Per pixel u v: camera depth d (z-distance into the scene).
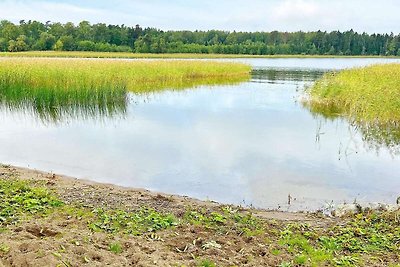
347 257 5.71
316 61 87.06
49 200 7.18
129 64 32.94
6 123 15.64
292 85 33.22
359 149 12.88
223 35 122.94
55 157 11.02
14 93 19.69
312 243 6.26
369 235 6.57
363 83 21.64
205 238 6.09
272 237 6.39
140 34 101.56
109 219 6.54
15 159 10.75
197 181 9.44
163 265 5.04
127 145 12.52
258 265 5.32
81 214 6.66
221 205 7.87
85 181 9.02
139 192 8.38
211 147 12.58
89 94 19.80
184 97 24.67
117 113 18.44
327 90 23.06
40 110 18.50
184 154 11.65
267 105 22.19
